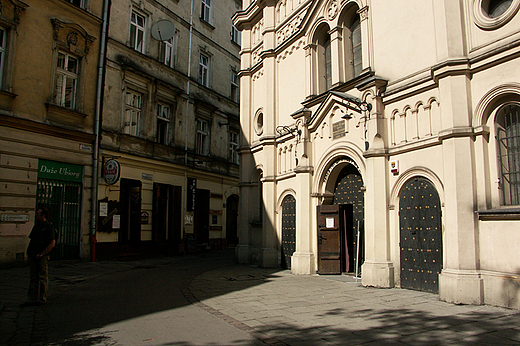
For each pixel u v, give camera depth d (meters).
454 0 8.00
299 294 8.50
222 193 24.73
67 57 14.98
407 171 9.04
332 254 11.71
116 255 16.28
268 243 14.45
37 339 5.13
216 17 25.23
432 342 4.92
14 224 12.52
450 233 7.55
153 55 19.41
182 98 21.36
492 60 7.29
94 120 15.70
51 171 13.90
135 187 17.91
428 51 8.86
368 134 9.93
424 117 8.79
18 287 9.04
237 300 7.85
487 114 7.49
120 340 5.08
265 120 15.16
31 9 13.52
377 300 7.68
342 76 11.70
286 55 14.68
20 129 12.92
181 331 5.51
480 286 7.07
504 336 5.13
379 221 9.38
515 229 6.73
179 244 20.11
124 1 17.67
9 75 12.69
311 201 12.56
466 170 7.48
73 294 8.60
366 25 10.68
